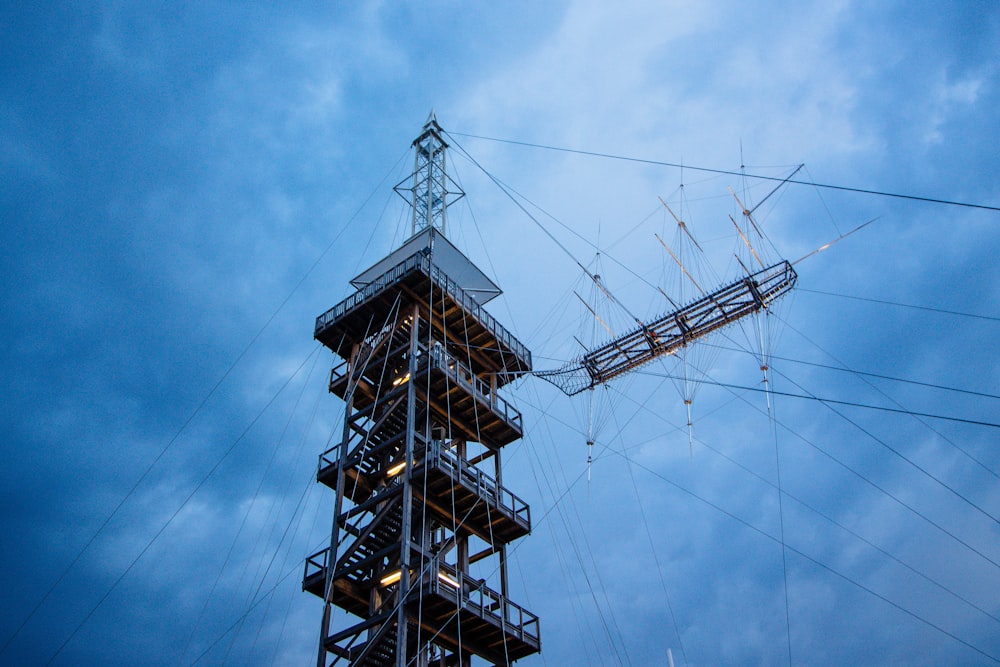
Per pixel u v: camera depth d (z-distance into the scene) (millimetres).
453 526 44062
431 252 52094
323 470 46219
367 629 39094
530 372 54031
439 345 49250
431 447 43344
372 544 43000
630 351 52156
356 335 52531
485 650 42219
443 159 64438
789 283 47250
